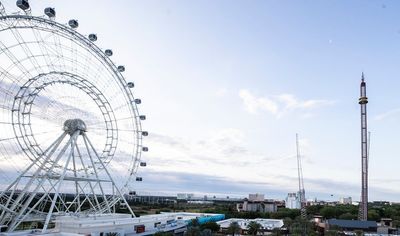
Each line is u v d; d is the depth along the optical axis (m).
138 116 107.56
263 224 180.25
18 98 81.00
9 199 80.25
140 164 108.75
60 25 84.50
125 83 103.38
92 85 93.62
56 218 90.19
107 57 96.44
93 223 88.38
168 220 133.25
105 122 98.88
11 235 73.62
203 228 130.50
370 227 178.00
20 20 76.25
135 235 102.69
